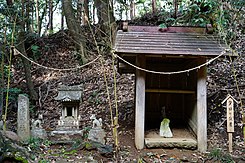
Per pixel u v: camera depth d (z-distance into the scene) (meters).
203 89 4.96
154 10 12.82
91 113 7.06
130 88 8.16
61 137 5.21
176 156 4.64
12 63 10.13
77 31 10.19
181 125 6.38
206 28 5.45
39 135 5.07
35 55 10.72
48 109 7.69
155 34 5.32
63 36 11.73
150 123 6.49
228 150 4.87
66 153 4.49
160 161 4.45
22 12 7.34
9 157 3.66
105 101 7.60
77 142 4.86
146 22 11.84
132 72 6.38
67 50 11.03
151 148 4.95
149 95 6.62
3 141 3.89
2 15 7.32
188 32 5.44
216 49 4.84
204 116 4.92
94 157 4.41
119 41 4.97
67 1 10.25
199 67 4.70
